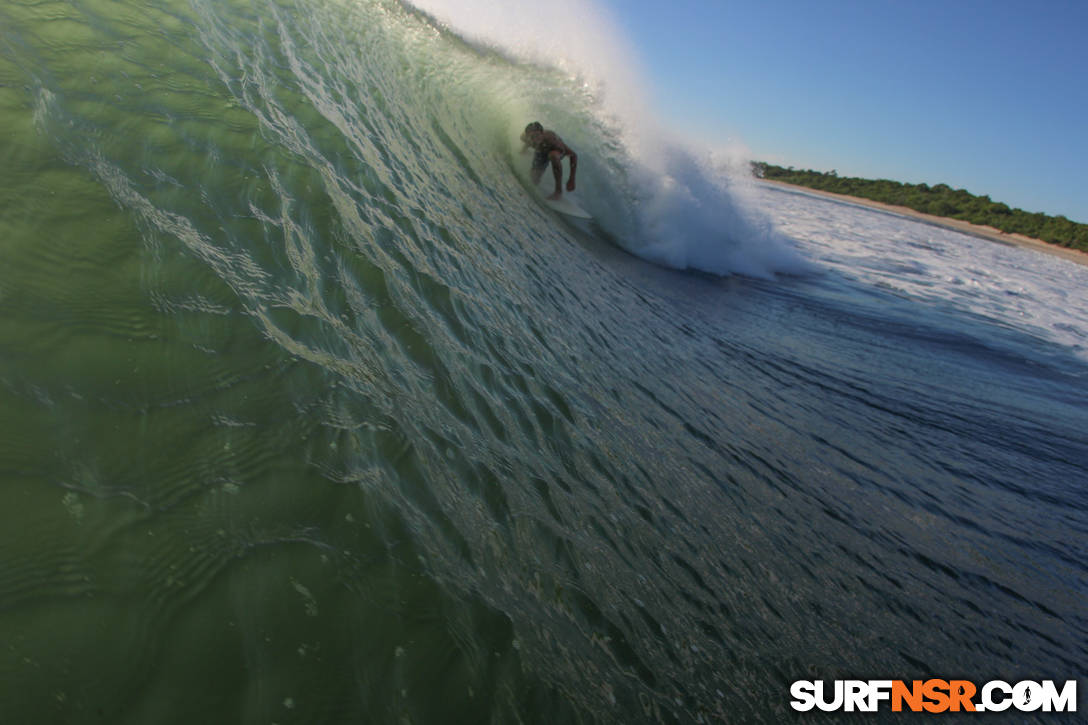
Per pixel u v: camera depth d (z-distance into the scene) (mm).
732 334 6016
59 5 3834
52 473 1478
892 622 2602
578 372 3555
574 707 1535
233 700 1223
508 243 4957
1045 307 13156
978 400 6195
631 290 6000
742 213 9992
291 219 3105
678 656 1910
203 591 1380
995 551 3516
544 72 8719
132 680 1186
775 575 2594
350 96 5457
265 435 1844
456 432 2357
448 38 8367
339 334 2512
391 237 3582
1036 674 2598
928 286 12109
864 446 4367
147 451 1646
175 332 2074
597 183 8258
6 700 1071
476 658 1510
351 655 1389
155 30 4285
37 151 2541
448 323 3133
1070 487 4723
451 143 6402
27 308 1895
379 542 1681
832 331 7305
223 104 3838
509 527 2039
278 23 5941
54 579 1285
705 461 3305
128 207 2514
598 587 2006
